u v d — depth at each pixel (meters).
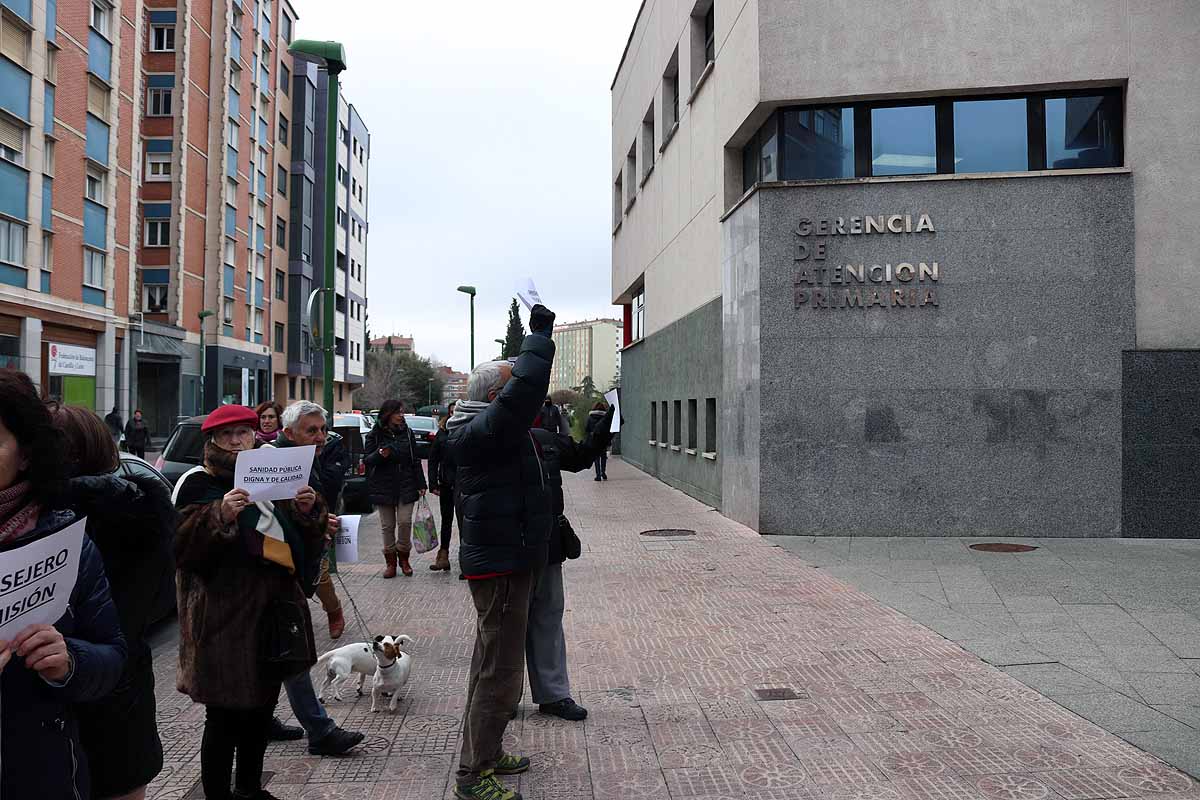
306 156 53.84
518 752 4.45
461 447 3.96
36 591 1.90
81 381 27.69
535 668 4.96
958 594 8.09
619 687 5.54
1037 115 11.66
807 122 12.07
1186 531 11.12
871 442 11.61
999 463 11.38
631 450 29.33
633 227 26.95
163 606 2.78
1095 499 11.23
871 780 4.05
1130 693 5.25
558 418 7.68
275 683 3.62
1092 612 7.31
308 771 4.21
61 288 26.25
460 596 8.47
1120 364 11.22
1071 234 11.30
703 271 16.61
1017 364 11.36
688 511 15.32
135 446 24.91
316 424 5.69
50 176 25.56
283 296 51.78
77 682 2.04
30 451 2.00
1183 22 11.17
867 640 6.56
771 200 11.84
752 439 12.40
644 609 7.75
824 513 11.70
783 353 11.80
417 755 4.43
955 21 11.52
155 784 4.08
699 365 16.95
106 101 28.72
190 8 38.75
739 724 4.83
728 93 14.04
